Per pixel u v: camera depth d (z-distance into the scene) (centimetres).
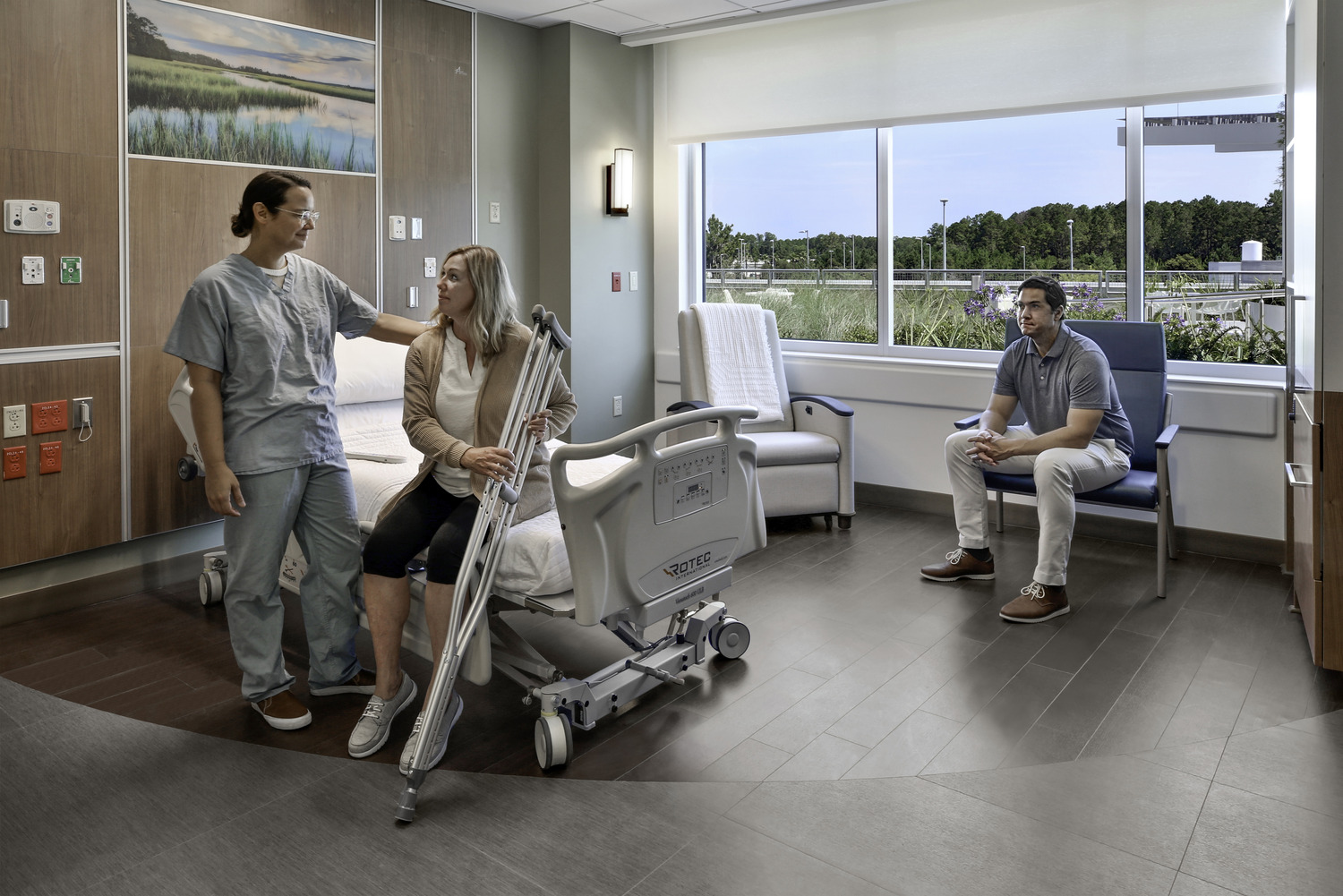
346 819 228
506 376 261
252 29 411
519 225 540
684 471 268
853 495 486
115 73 371
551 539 259
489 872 207
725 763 253
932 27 484
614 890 200
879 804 232
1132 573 405
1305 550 318
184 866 210
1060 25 449
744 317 527
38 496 363
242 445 265
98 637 346
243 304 262
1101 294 467
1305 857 208
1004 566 420
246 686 276
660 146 585
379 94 462
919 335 527
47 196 356
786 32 530
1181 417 429
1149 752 255
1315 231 288
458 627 242
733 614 362
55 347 363
